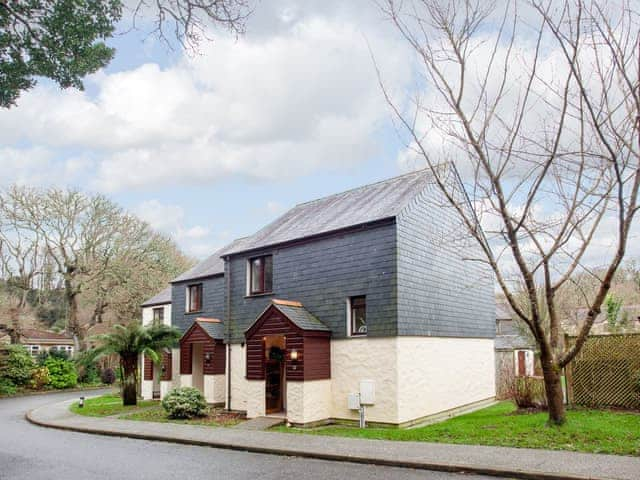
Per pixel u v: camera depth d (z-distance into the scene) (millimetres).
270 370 17578
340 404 15469
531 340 24750
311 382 15164
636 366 12898
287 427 14922
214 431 14055
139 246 41406
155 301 26594
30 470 9836
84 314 44188
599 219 10477
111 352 20734
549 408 11141
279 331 16016
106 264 39344
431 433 11922
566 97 9906
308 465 9727
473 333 19016
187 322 23484
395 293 14562
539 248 10844
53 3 9328
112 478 8969
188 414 17344
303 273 17188
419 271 15758
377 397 14594
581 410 12781
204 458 10742
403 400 14344
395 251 14727
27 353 33688
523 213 10867
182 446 12500
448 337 17156
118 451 11867
